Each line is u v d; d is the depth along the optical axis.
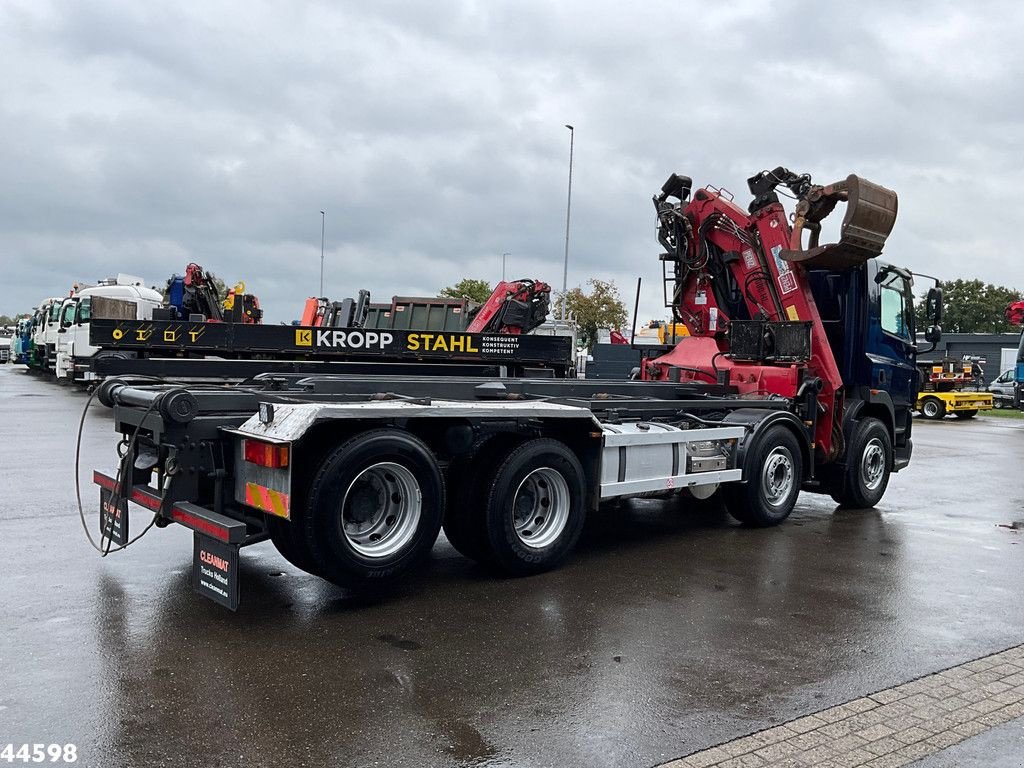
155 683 4.22
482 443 6.28
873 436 9.81
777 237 9.59
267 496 5.30
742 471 8.18
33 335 38.03
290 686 4.23
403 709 3.99
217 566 5.10
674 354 10.53
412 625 5.20
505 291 21.19
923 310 11.09
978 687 4.45
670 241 10.68
